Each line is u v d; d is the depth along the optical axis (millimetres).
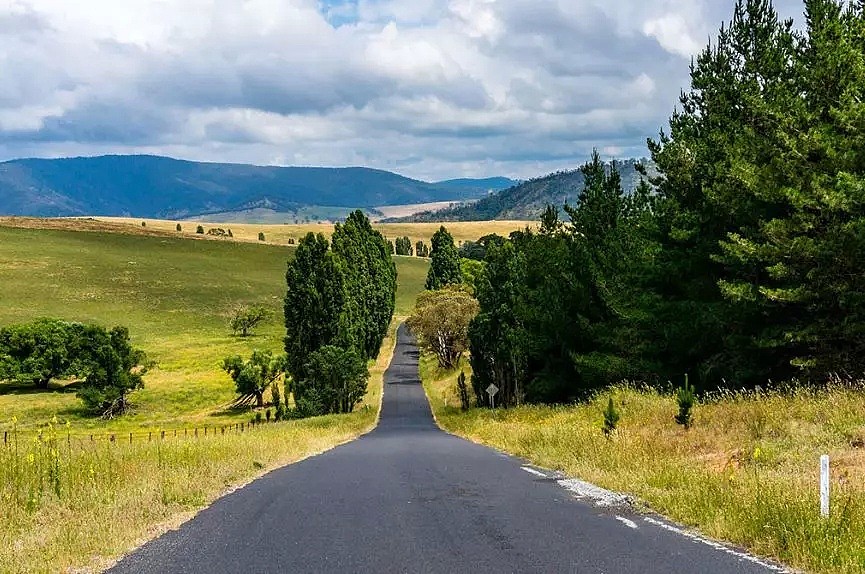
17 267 136000
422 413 58562
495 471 15031
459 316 79812
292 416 52969
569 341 36812
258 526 9039
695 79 28438
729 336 26000
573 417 24609
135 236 184000
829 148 20938
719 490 9750
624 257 31500
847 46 21172
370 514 9742
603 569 6734
